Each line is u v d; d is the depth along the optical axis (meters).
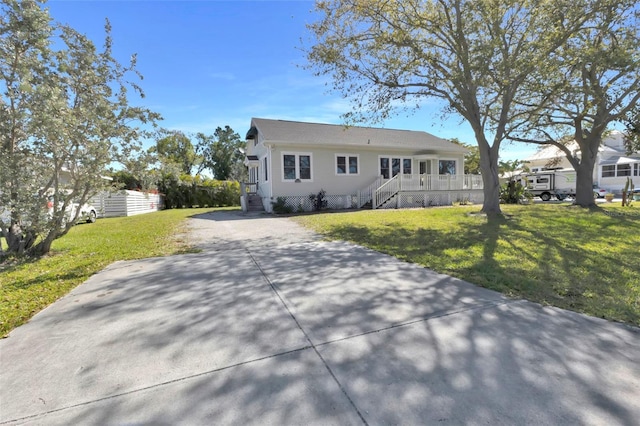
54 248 7.02
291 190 16.50
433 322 2.92
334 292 3.78
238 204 25.88
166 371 2.22
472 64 9.15
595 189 25.59
